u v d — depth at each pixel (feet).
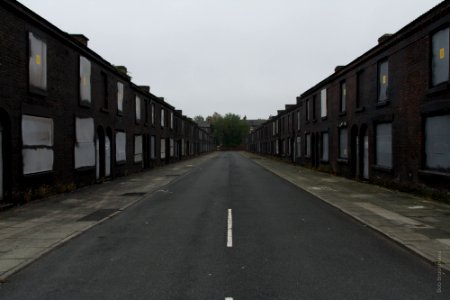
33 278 18.35
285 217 33.24
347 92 72.18
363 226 29.60
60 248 23.59
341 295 16.06
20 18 38.29
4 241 24.86
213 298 15.71
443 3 38.70
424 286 17.12
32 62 40.52
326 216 33.76
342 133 76.43
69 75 50.70
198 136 246.47
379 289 16.74
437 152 41.22
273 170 94.07
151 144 104.12
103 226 29.84
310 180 67.10
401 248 23.41
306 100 109.60
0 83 34.96
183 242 24.73
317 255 21.85
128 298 15.84
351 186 56.70
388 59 53.52
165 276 18.39
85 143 56.34
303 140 112.98
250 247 23.44
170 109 135.64
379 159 57.62
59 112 47.57
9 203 36.81
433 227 28.43
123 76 74.95
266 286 17.03
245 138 433.07
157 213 35.42
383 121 55.21
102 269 19.56
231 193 49.90
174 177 74.49
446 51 39.27
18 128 38.19
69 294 16.35
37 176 42.16
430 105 41.42
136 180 67.87
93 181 60.13
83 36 58.23
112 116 69.56
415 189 45.37
